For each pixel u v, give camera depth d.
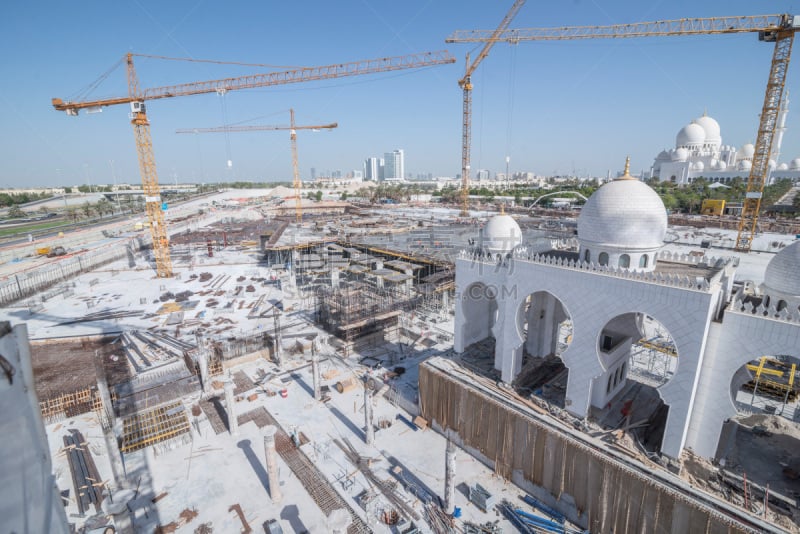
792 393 47.09
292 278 97.25
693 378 30.86
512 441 37.88
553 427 35.62
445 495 34.56
